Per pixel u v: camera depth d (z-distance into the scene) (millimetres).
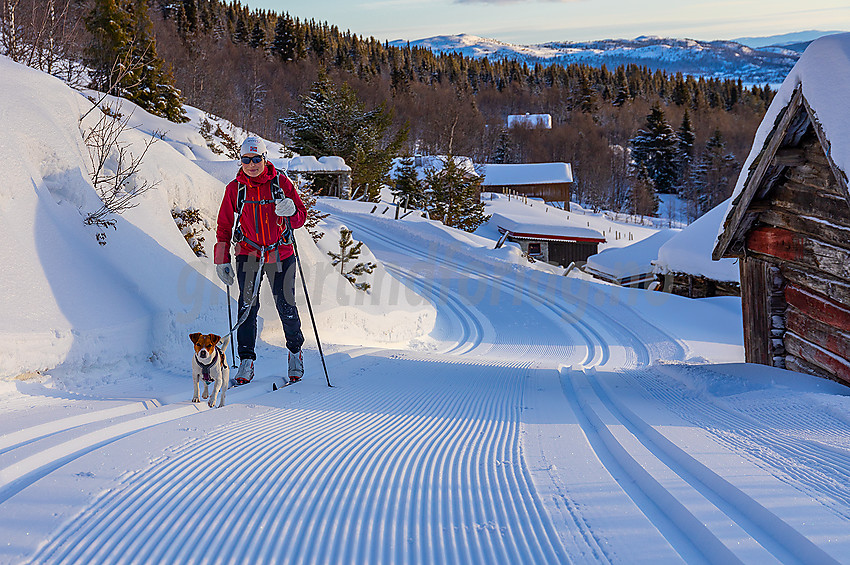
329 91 53188
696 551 2199
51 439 3166
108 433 3449
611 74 181750
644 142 116812
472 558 2100
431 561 2076
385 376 6102
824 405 4531
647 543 2221
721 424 4051
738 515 2457
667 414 4406
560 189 84500
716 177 109875
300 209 5445
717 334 15969
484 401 5109
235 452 3203
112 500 2492
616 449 3539
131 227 6359
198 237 8117
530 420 4402
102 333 4891
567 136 124000
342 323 9672
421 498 2664
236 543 2180
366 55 156750
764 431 3826
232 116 67250
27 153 5555
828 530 2186
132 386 4730
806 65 5895
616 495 2727
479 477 2963
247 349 5316
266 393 4922
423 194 47688
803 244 6801
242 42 126062
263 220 5297
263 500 2582
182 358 5785
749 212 7500
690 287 24141
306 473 2947
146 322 5418
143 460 2979
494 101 159375
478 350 12289
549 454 3424
